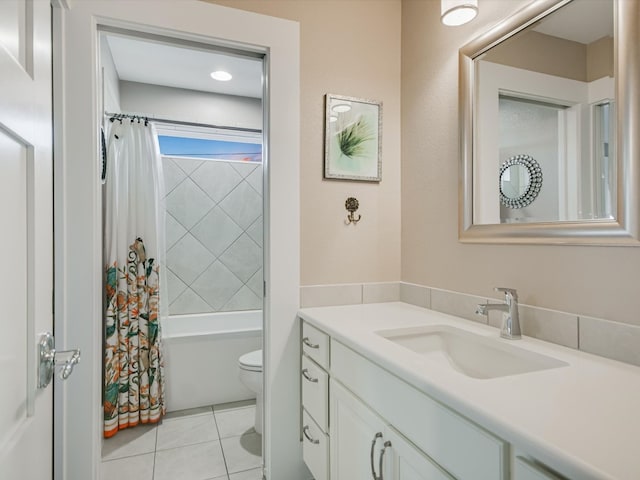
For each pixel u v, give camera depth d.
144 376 2.25
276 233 1.65
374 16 1.86
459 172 1.49
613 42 0.97
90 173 1.37
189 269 3.06
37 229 0.72
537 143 1.17
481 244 1.40
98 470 1.45
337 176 1.76
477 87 1.41
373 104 1.84
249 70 2.70
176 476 1.75
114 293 2.15
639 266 0.92
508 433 0.60
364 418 1.10
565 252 1.10
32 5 0.70
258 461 1.87
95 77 1.40
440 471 0.79
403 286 1.86
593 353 1.01
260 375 2.09
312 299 1.72
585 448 0.54
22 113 0.64
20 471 0.63
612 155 0.97
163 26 1.47
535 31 1.18
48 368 0.74
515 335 1.16
